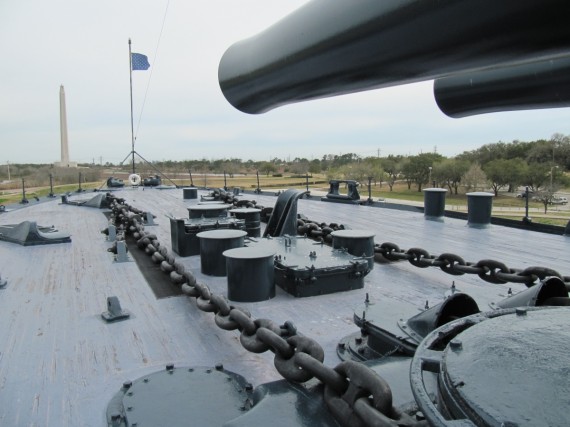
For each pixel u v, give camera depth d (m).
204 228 5.50
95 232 7.36
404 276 4.43
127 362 2.70
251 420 1.50
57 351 2.87
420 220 8.20
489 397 1.01
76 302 3.81
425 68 0.76
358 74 0.86
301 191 5.28
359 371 1.46
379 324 2.34
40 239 6.27
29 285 4.35
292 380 1.74
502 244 6.00
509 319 1.42
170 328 3.21
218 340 2.99
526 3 0.53
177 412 2.00
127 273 4.71
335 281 3.88
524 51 0.64
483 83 1.40
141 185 17.12
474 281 4.27
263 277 3.65
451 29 0.63
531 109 1.46
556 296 1.95
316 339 2.93
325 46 0.82
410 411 1.46
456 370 1.14
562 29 0.56
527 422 0.92
